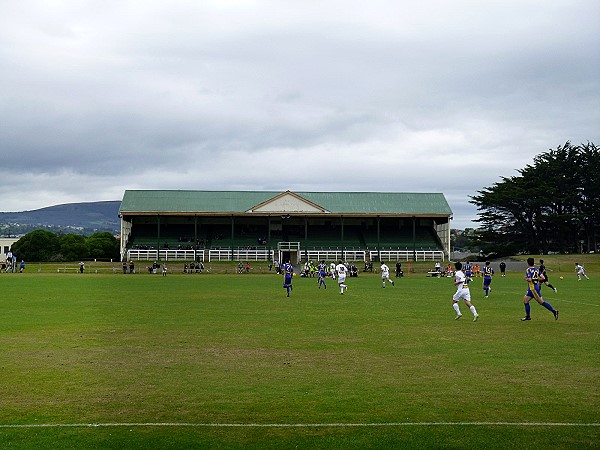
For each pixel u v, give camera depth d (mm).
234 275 77250
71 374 13672
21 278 64812
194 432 9641
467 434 9516
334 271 66125
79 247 116562
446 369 14188
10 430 9734
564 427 9844
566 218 112750
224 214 100750
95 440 9273
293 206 102312
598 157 116750
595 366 14469
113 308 29344
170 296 37844
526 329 21266
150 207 105062
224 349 16984
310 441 9219
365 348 17156
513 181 120688
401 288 48250
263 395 11805
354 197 112188
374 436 9438
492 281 59969
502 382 12828
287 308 29625
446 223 105688
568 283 54531
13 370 14102
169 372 13898
